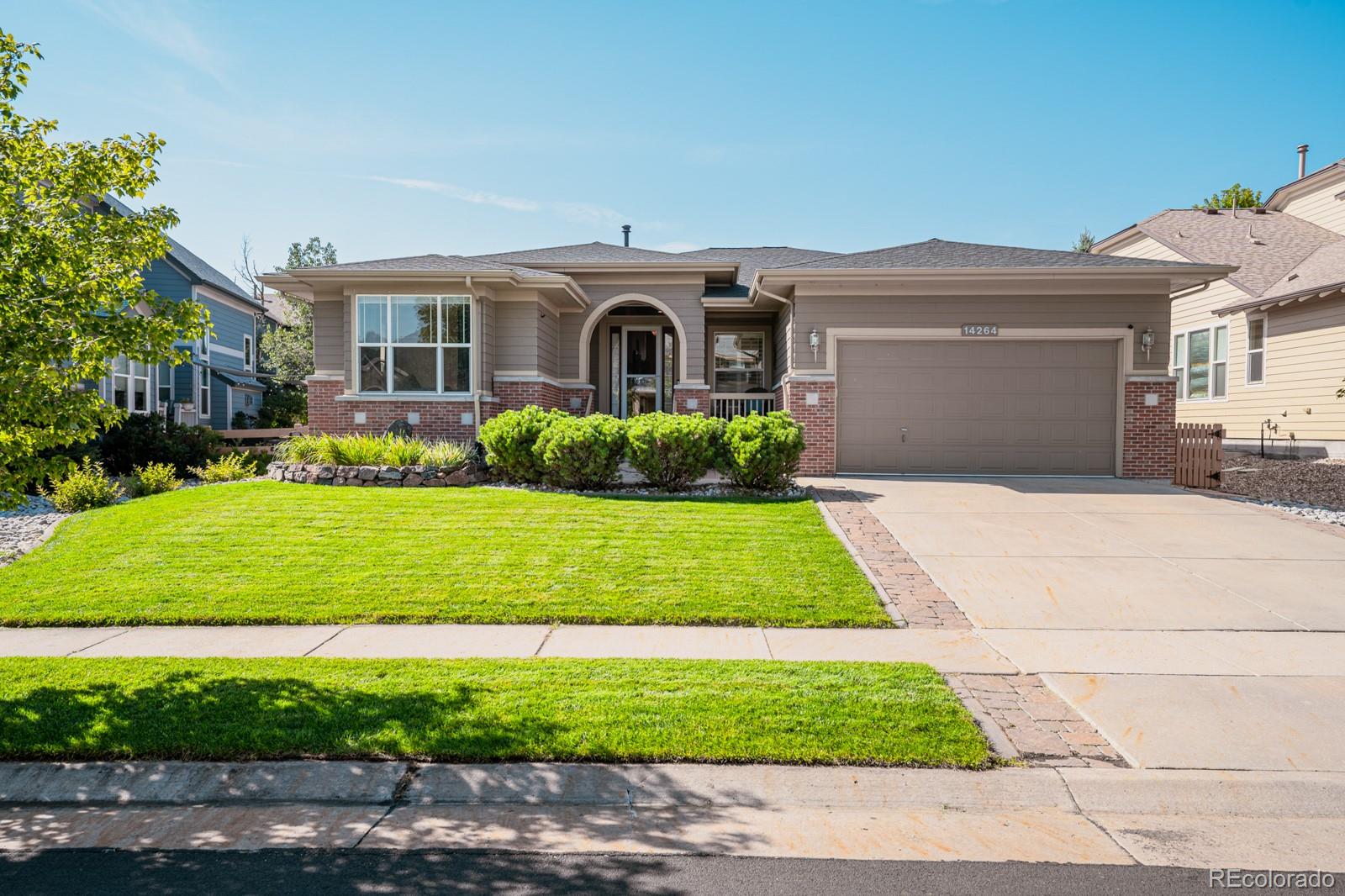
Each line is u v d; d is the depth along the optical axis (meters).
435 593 7.49
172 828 3.84
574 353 18.48
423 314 15.99
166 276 25.84
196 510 10.72
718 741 4.45
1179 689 5.32
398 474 12.72
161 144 5.52
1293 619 6.88
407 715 4.76
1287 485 14.56
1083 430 14.95
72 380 5.16
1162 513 11.20
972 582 7.94
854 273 14.51
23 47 4.93
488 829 3.80
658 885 3.33
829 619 6.81
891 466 15.10
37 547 9.59
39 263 4.82
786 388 15.55
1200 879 3.38
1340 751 4.45
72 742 4.45
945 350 15.02
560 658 5.86
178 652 6.06
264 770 4.25
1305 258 20.11
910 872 3.44
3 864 3.52
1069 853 3.59
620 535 9.49
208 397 28.30
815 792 4.07
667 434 12.05
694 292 18.31
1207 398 21.23
